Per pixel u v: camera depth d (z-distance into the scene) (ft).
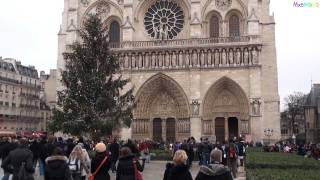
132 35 353.72
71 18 363.97
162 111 349.82
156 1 362.94
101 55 206.80
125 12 356.18
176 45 339.98
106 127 195.83
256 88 323.98
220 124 338.54
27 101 468.75
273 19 339.98
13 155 82.38
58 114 201.46
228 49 332.60
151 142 296.10
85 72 203.10
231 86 333.42
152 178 149.28
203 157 175.73
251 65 326.85
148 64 343.67
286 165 142.00
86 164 91.20
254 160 159.43
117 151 155.74
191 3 345.92
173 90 342.85
